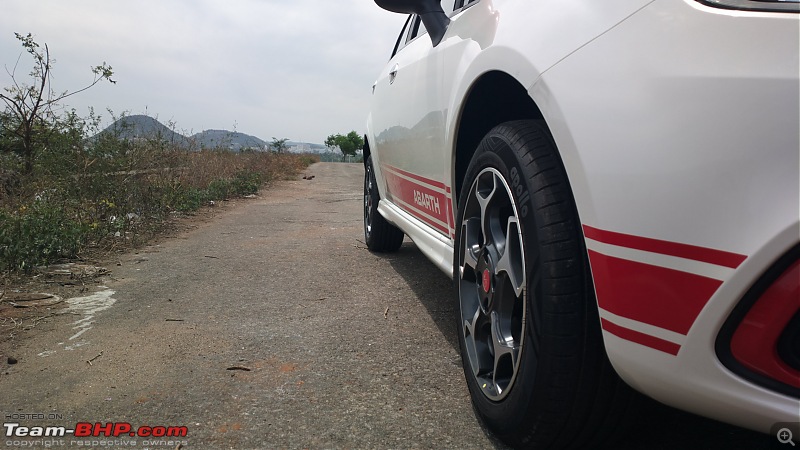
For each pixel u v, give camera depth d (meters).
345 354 2.56
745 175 1.13
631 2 1.42
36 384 2.25
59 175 6.32
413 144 3.10
